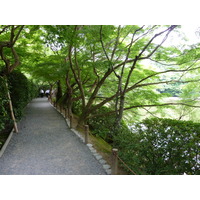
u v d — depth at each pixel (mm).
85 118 7176
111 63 5316
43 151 4645
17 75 7770
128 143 4203
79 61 6855
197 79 6504
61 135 6203
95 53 6449
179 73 7434
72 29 4699
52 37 4156
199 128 3395
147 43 5762
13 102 7059
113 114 7133
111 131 6254
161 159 3576
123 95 6145
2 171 3490
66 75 9062
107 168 3684
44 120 8922
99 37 5332
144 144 3863
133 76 7766
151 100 6562
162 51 5660
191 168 3410
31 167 3705
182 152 3404
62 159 4152
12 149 4691
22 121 8344
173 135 3555
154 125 4137
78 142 5461
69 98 10062
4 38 6512
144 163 4000
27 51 8055
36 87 22781
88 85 10320
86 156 4355
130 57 6812
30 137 5840
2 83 4934
